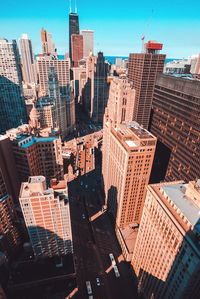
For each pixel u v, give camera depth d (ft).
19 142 538.47
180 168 583.58
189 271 284.41
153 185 379.55
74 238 628.69
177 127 581.94
